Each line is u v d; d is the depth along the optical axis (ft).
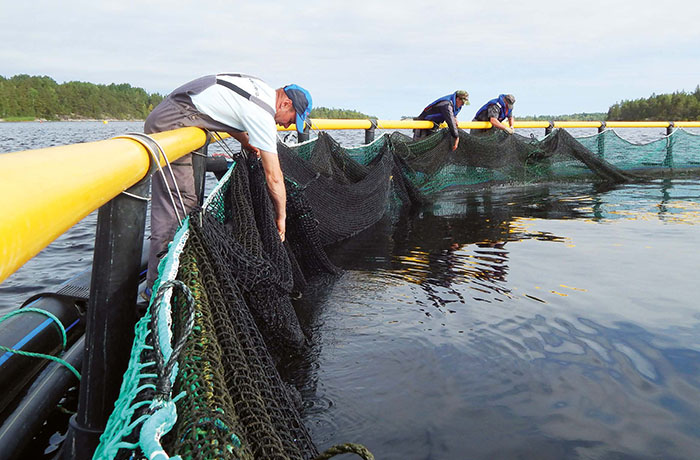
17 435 8.11
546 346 11.67
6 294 16.15
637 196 33.47
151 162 6.10
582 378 10.25
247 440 4.21
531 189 37.27
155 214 11.35
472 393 9.73
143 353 4.69
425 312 13.71
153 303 4.37
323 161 21.98
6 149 76.54
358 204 23.58
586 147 41.73
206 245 6.55
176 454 3.36
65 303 10.46
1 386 8.67
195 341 4.48
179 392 4.04
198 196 14.55
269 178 11.64
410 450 8.09
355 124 30.86
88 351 6.19
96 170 4.06
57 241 23.32
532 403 9.39
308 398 9.50
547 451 8.06
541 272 17.35
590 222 25.68
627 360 10.98
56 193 3.12
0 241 2.35
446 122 33.47
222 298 6.16
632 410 9.16
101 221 5.98
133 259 6.21
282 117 12.78
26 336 9.27
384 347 11.60
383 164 27.66
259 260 8.50
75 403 9.71
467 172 35.91
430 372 10.52
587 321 13.05
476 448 8.15
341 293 15.16
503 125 37.50
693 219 25.79
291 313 10.80
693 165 45.42
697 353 11.22
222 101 11.13
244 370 5.02
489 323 12.96
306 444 6.45
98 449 3.84
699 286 15.64
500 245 21.24
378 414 9.05
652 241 21.50
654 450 8.09
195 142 10.15
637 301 14.40
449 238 22.66
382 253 19.98
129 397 3.87
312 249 16.07
